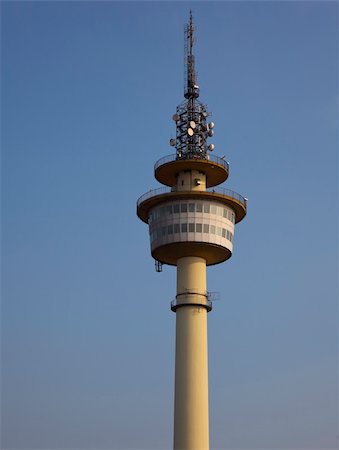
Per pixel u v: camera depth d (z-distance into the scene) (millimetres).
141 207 112750
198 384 102562
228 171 112688
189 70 119188
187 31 123250
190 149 113438
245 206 113500
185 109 117000
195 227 108500
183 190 110750
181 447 100125
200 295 106812
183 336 105000
